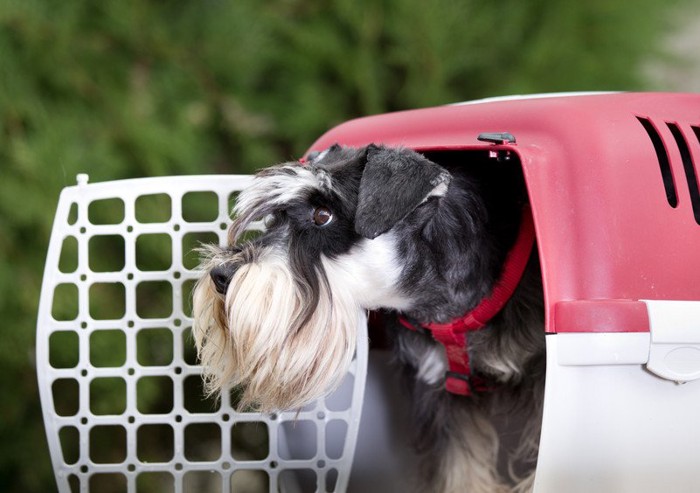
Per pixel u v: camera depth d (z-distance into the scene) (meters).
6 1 3.53
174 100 3.89
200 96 3.94
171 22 3.90
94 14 3.78
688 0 4.27
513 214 2.56
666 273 2.12
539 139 2.27
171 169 3.85
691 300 2.14
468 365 2.63
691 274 2.16
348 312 2.31
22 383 3.72
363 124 2.87
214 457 3.98
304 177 2.28
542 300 2.55
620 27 4.11
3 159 3.62
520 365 2.57
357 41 3.96
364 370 2.55
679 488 2.12
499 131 2.39
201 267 2.45
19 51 3.66
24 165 3.54
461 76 4.14
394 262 2.37
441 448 2.80
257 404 2.56
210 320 2.35
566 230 2.12
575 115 2.25
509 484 2.90
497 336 2.55
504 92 4.04
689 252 2.16
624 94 2.47
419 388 2.84
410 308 2.54
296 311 2.21
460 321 2.54
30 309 3.54
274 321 2.18
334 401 3.00
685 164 2.35
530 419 2.62
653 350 2.05
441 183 2.18
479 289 2.51
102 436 3.72
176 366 2.62
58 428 2.59
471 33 3.96
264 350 2.19
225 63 3.89
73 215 3.58
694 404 2.12
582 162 2.15
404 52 3.90
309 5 4.00
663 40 4.50
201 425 3.94
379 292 2.40
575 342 2.02
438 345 2.76
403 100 4.08
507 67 4.12
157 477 3.90
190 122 3.88
